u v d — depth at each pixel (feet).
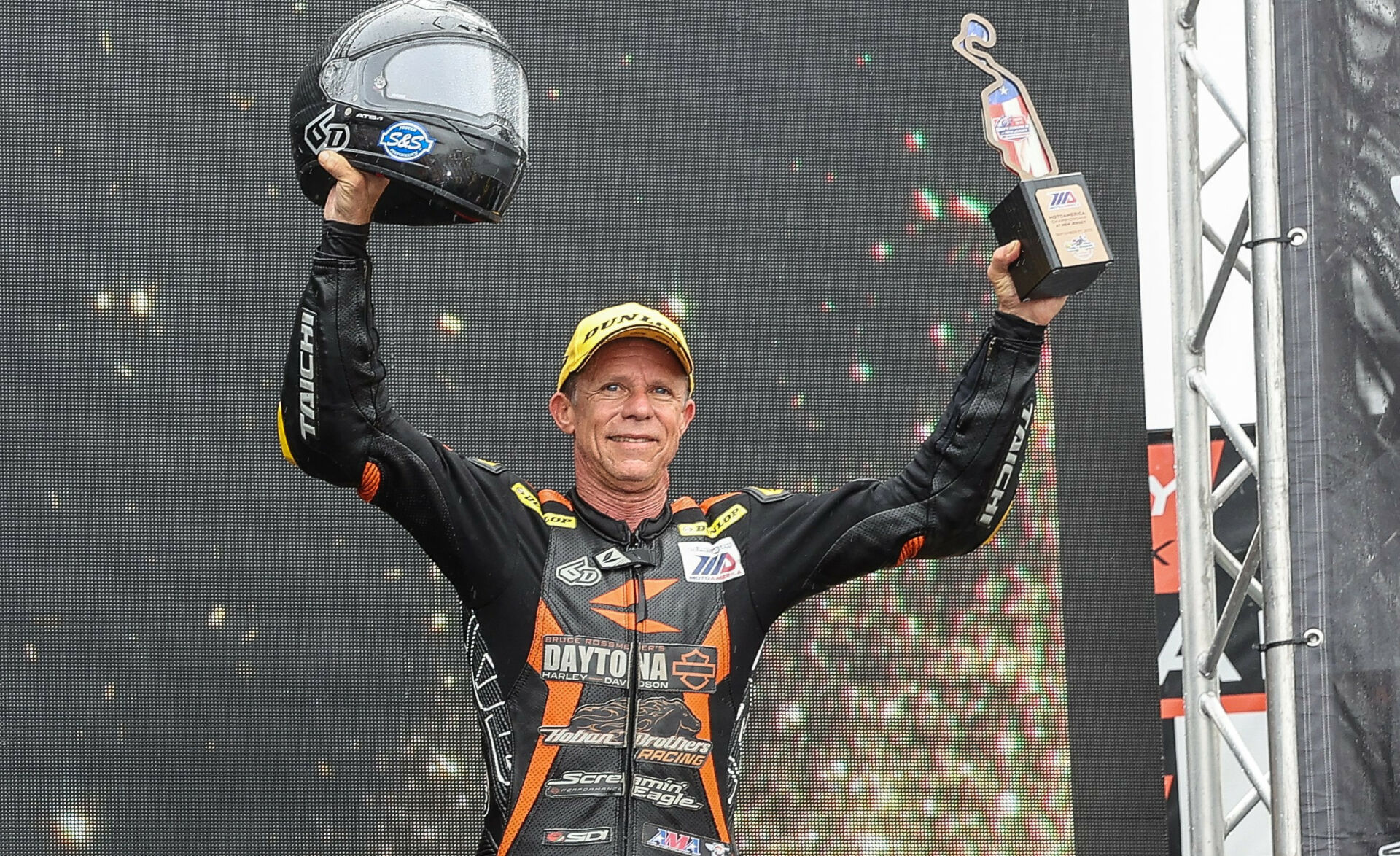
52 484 33.09
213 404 33.71
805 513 25.11
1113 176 36.50
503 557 23.99
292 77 34.71
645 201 35.35
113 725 32.73
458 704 33.65
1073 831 34.60
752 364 35.17
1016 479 24.84
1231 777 39.52
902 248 35.81
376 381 23.43
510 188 23.93
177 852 32.65
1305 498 26.20
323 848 33.04
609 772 23.02
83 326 33.50
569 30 35.58
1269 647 27.02
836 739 34.37
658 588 24.07
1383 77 27.20
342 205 23.02
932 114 36.24
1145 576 35.55
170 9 34.47
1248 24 28.76
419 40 23.26
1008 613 35.14
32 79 33.91
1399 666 25.98
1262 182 28.35
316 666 33.40
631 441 24.76
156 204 34.01
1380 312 26.68
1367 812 25.57
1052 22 36.73
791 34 36.14
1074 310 36.11
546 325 34.83
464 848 33.32
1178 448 34.55
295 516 33.68
